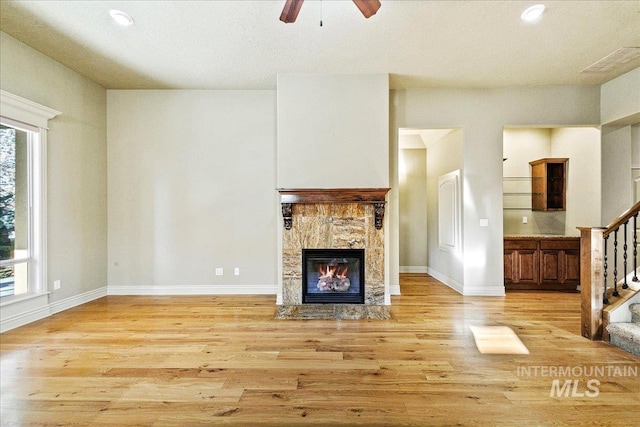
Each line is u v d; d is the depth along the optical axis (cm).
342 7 302
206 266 510
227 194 508
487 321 375
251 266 510
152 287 507
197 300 471
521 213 600
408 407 210
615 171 492
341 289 464
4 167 356
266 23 328
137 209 507
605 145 492
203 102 505
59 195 417
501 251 496
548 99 495
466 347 302
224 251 509
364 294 448
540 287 524
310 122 452
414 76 457
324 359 277
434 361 273
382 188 441
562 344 308
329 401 216
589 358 278
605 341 312
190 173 508
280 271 454
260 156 508
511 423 194
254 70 438
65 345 307
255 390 229
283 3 297
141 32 345
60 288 419
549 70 438
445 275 576
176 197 508
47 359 277
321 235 452
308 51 386
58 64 414
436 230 618
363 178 450
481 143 500
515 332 340
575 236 532
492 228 498
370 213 451
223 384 237
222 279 510
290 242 452
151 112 505
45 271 395
